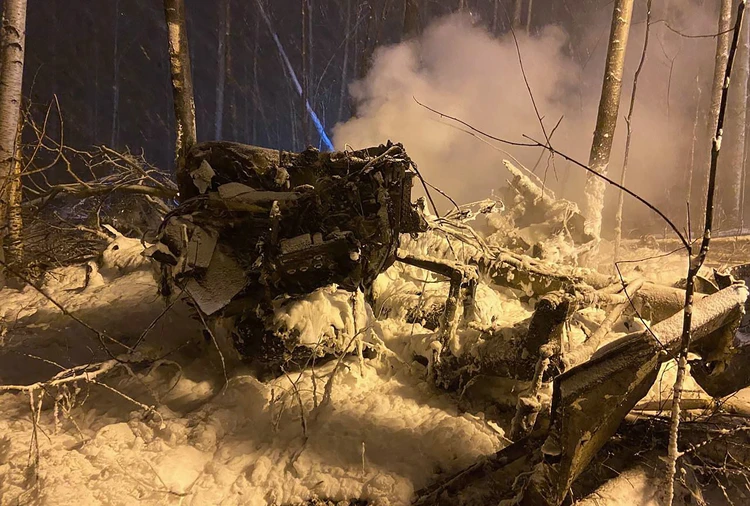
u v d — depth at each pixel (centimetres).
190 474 289
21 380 396
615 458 283
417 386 367
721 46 816
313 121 1984
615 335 399
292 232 343
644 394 254
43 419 339
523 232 535
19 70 627
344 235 325
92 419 337
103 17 2217
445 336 357
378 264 351
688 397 331
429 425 320
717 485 276
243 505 270
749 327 303
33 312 530
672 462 231
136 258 624
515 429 278
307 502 271
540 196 547
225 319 370
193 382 382
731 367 294
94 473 281
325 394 331
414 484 274
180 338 440
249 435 319
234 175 360
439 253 473
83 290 577
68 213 945
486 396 352
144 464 288
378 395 359
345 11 2150
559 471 230
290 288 342
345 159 340
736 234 777
